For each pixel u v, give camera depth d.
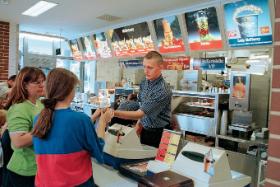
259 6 3.53
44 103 1.39
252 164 3.39
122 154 1.83
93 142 1.40
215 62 4.78
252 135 3.75
